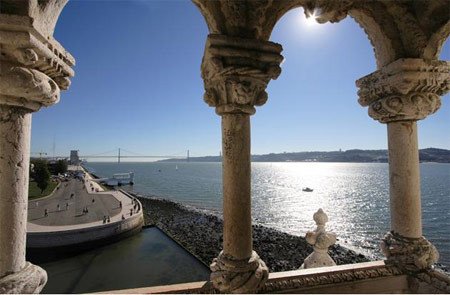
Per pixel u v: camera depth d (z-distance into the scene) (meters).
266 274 2.76
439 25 3.20
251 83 2.64
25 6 1.96
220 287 2.62
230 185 2.71
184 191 88.06
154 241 30.31
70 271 22.31
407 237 3.32
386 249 3.42
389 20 3.34
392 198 3.46
